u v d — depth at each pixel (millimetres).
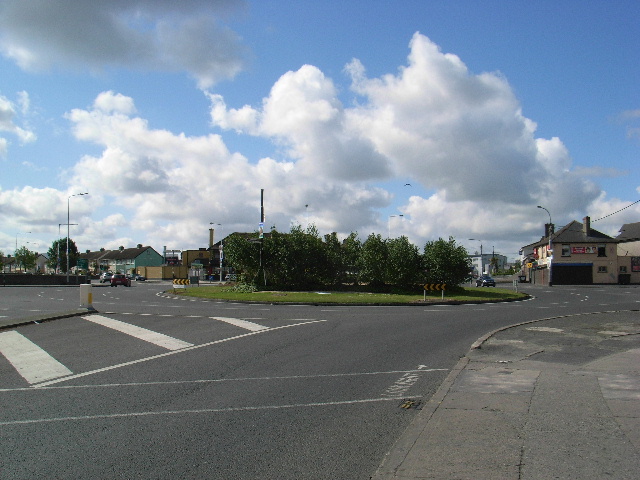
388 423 6281
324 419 6453
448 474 4457
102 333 14328
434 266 41062
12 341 12938
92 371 9414
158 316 18812
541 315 20781
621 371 8898
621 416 6074
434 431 5633
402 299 29781
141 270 116562
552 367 9359
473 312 22266
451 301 29031
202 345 12391
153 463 5008
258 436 5801
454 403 6805
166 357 10820
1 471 4812
